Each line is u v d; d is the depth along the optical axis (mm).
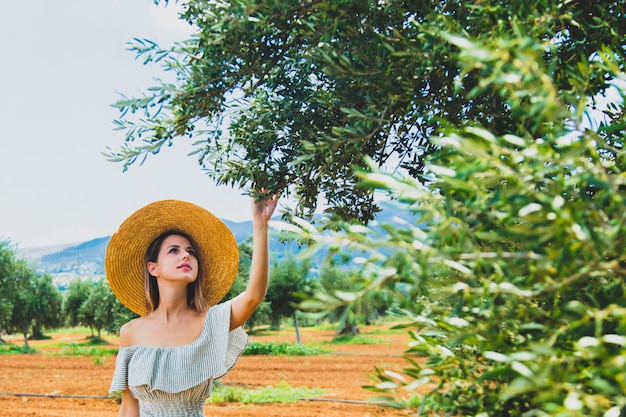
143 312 3535
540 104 1146
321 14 2068
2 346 42438
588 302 1480
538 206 1171
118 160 2521
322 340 41062
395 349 31703
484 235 1268
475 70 1959
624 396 1122
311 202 2768
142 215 3338
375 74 2043
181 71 2494
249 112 2699
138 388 2992
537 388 1157
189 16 2500
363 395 14625
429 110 2076
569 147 1212
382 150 2598
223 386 14828
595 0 1930
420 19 2082
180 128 2449
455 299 1636
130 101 2385
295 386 17062
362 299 1287
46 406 14242
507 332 1564
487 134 1224
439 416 1628
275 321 35875
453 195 1459
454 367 1644
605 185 1167
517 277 1343
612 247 1157
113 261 3402
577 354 1186
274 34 2367
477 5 1827
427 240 1266
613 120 2109
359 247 1274
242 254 28328
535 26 1584
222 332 3061
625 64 1899
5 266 35719
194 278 3213
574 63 2004
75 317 52656
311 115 2514
